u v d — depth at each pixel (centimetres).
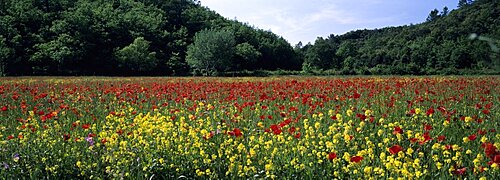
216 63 8844
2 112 1136
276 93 1592
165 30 10981
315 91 1709
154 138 720
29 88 2183
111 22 9694
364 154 582
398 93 1538
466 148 657
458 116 959
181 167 624
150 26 10862
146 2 13538
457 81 2214
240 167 572
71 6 10700
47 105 1384
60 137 759
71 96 1557
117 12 11219
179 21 12781
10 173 602
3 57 7050
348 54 11131
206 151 678
